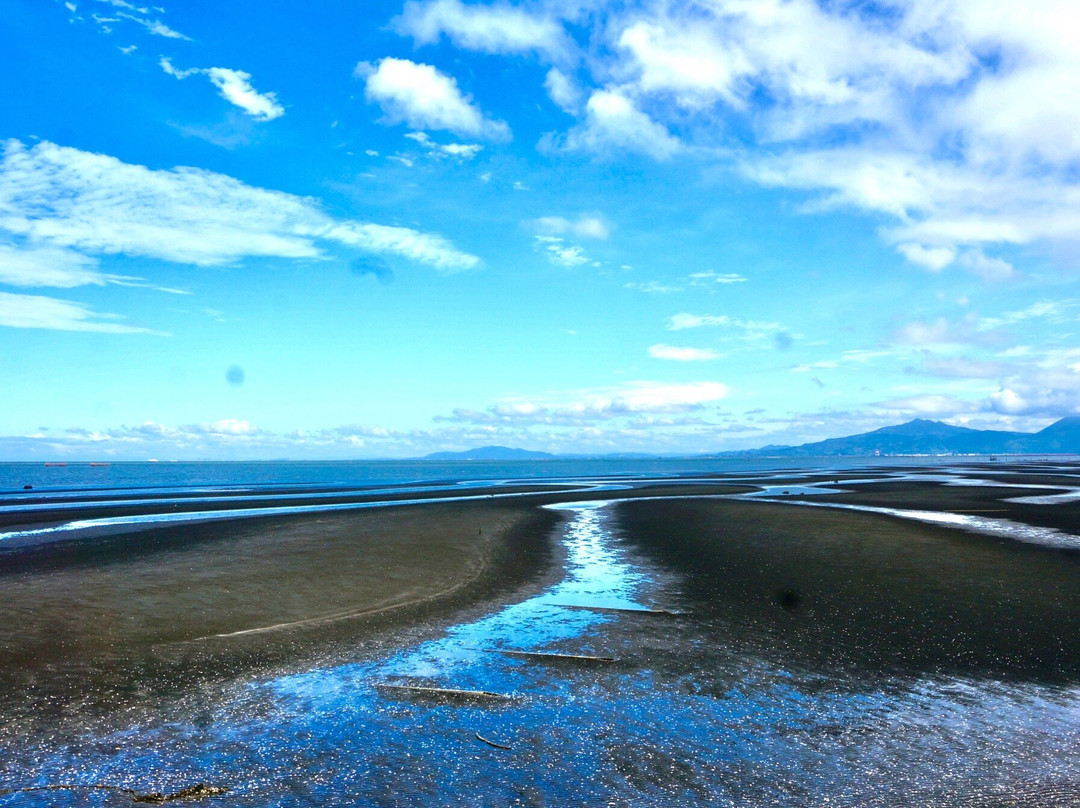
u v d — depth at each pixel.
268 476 121.12
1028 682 11.12
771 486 69.88
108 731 9.17
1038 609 15.64
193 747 8.74
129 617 14.79
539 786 7.78
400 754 8.57
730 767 8.24
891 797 7.53
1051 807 7.30
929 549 24.03
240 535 28.25
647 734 9.18
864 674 11.50
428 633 14.03
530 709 10.05
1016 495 51.47
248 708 10.04
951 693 10.63
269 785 7.76
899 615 15.21
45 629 13.77
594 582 19.17
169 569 20.31
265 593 17.28
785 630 14.17
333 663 12.10
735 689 10.84
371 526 31.72
